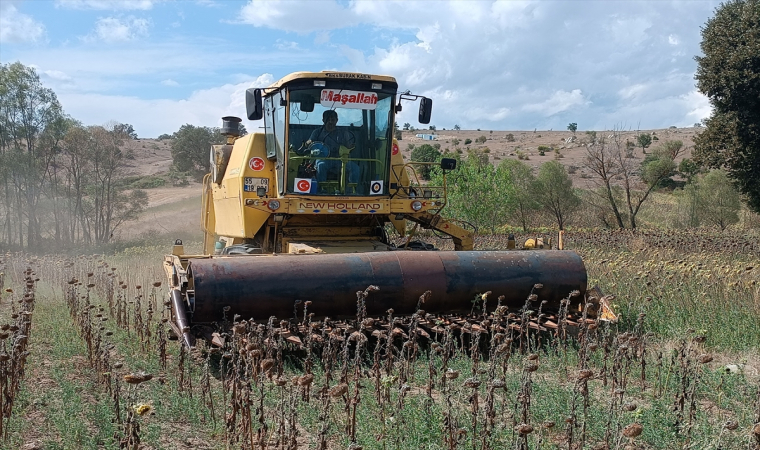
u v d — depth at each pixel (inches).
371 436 197.2
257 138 377.7
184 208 1844.2
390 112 372.8
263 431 178.9
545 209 1258.0
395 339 283.9
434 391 240.4
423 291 289.6
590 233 1002.1
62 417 204.7
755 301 362.6
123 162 1520.7
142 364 271.0
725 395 237.1
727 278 420.8
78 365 270.5
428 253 302.2
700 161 1074.1
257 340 237.9
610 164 1266.0
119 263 659.4
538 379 251.0
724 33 1007.6
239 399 188.4
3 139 1379.2
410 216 382.9
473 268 299.9
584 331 273.6
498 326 257.6
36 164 1384.1
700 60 1031.0
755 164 1003.3
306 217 369.4
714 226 1192.8
